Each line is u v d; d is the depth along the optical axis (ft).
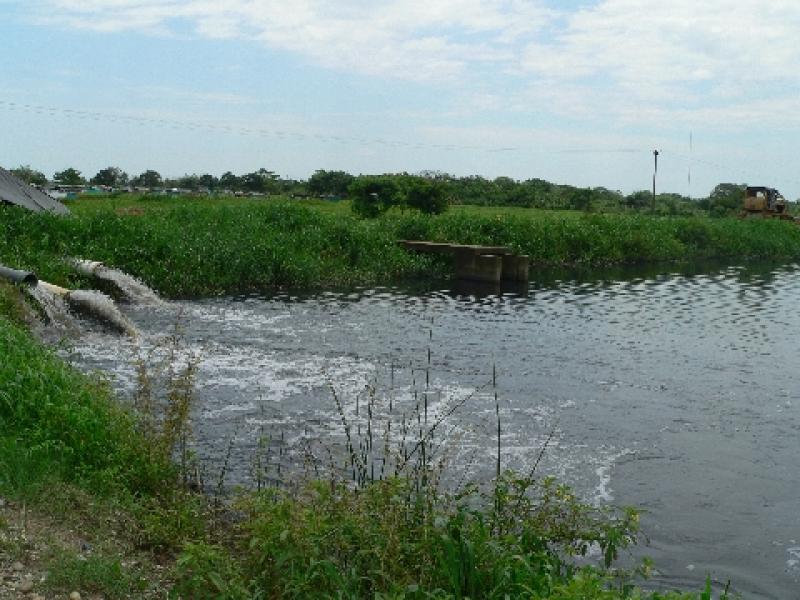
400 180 162.61
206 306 75.61
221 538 24.88
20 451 26.43
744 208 240.73
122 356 51.42
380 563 20.27
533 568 21.85
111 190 226.58
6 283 56.95
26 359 34.83
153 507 25.81
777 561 27.50
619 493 32.78
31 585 19.33
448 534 21.74
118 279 74.23
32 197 95.14
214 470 32.22
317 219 111.24
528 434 39.78
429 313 75.97
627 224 151.43
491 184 256.32
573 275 118.93
